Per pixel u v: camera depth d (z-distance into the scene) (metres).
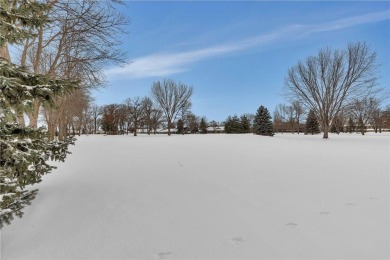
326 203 4.55
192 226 3.70
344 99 26.48
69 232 3.59
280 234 3.38
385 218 3.82
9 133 3.60
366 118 50.28
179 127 58.97
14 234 3.56
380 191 5.21
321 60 26.33
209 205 4.57
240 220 3.87
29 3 3.89
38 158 4.38
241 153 12.26
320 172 7.21
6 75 3.26
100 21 9.37
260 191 5.38
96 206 4.52
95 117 73.19
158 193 5.32
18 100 3.28
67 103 23.02
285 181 6.21
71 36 10.61
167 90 49.00
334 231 3.43
